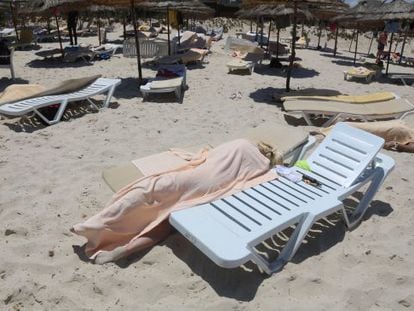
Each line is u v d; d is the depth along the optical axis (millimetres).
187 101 8266
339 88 10281
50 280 2963
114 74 11180
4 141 5766
